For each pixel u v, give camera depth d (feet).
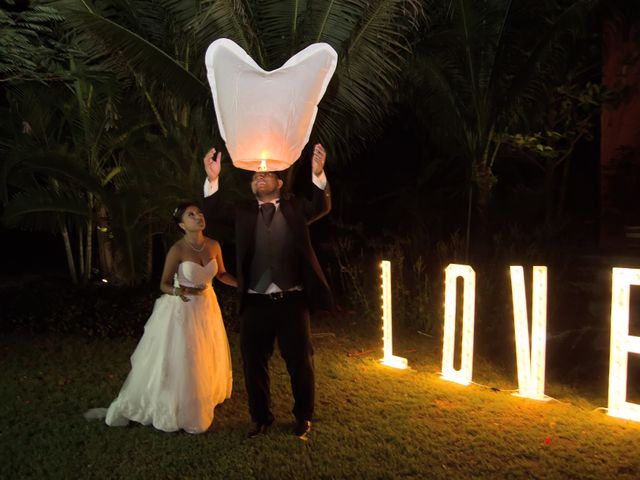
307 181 40.75
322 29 28.53
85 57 33.17
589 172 50.24
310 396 16.14
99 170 33.68
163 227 32.58
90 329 27.58
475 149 34.45
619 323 17.43
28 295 29.76
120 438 16.06
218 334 17.66
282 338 15.79
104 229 33.65
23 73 31.40
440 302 28.45
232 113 14.51
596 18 33.78
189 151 31.96
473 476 14.10
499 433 16.39
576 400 19.21
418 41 32.83
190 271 16.67
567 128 38.37
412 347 26.55
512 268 19.51
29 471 14.43
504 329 26.96
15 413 18.07
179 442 15.80
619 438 16.03
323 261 43.52
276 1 28.63
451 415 17.76
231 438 16.03
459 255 31.65
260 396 16.10
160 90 32.14
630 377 21.38
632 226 38.50
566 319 28.12
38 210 31.17
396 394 19.66
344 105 29.76
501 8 31.42
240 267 15.56
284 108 14.35
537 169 50.88
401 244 34.12
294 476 14.06
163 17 31.40
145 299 29.30
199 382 16.44
